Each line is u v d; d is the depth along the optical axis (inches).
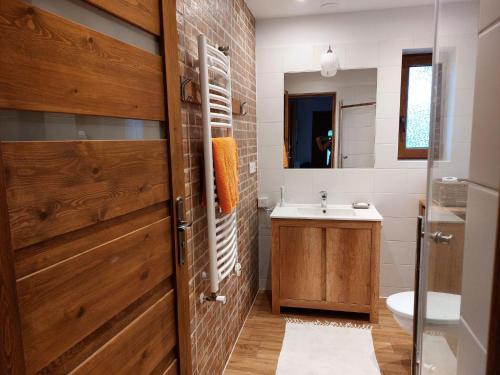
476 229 19.6
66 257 29.2
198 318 68.8
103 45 33.3
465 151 23.0
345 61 117.5
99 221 32.9
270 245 130.5
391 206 120.5
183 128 61.2
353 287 107.3
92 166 31.9
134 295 38.8
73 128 31.3
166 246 46.0
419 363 37.7
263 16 118.0
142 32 40.8
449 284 27.0
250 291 117.2
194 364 66.6
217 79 75.7
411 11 111.7
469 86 22.4
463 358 21.6
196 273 67.6
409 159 118.1
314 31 118.1
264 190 128.4
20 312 24.9
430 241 34.8
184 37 61.4
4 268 23.5
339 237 106.3
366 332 102.3
